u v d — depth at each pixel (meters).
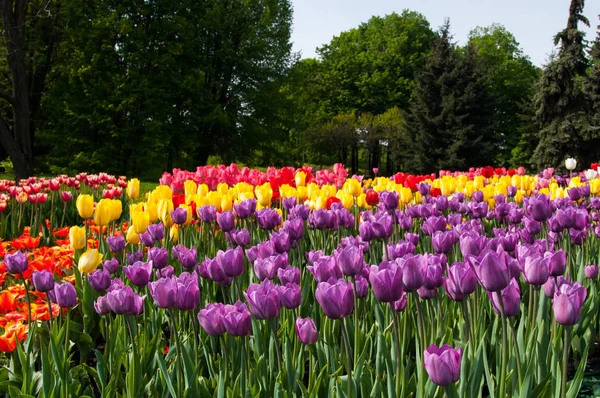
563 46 33.97
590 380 3.20
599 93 38.16
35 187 7.71
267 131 36.22
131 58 29.27
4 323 3.32
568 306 1.94
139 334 3.23
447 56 42.09
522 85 51.81
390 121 49.31
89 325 3.77
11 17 21.89
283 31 35.72
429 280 2.33
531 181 6.59
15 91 22.19
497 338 2.90
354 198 6.02
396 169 53.41
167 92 31.73
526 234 3.65
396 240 4.27
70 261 4.61
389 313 2.95
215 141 35.59
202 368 2.90
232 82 35.38
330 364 2.62
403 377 2.19
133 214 4.07
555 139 33.38
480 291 3.34
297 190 5.73
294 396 2.34
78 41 29.53
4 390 2.90
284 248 3.12
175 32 31.62
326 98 58.22
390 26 58.22
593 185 5.62
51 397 2.45
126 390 2.70
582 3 33.25
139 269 2.66
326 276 2.42
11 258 3.01
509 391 2.35
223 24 33.50
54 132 30.48
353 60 57.00
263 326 2.92
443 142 41.00
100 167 29.53
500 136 45.16
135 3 30.27
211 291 3.83
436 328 2.78
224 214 3.52
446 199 4.71
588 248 4.50
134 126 30.38
